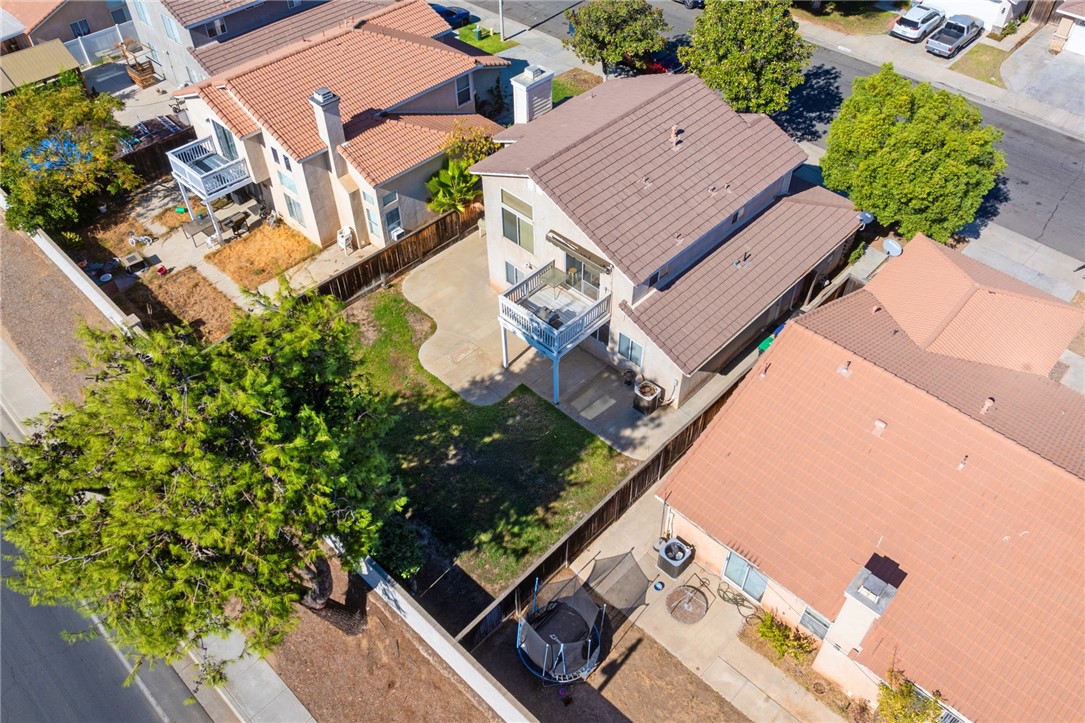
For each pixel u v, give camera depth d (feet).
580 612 64.13
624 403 84.64
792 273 87.15
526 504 75.31
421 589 68.95
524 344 91.66
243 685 64.34
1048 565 54.80
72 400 86.22
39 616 69.46
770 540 61.98
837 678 61.21
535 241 86.07
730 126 90.33
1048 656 52.42
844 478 62.23
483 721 60.75
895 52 140.87
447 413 83.87
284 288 64.49
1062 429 64.59
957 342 73.36
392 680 63.46
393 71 109.19
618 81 102.58
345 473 56.34
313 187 99.14
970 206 90.33
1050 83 131.64
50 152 102.06
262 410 50.75
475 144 101.96
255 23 132.46
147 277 101.40
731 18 105.50
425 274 101.24
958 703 52.65
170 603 50.55
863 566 58.75
